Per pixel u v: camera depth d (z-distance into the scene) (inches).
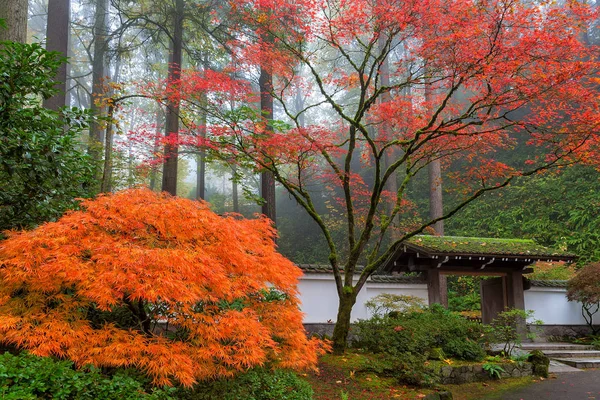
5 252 141.4
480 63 247.9
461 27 245.8
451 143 320.5
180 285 135.9
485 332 331.9
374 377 265.9
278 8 284.2
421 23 261.0
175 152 374.9
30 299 141.3
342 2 278.2
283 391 191.8
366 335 312.7
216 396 167.8
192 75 291.4
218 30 464.4
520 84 243.6
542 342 407.2
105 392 134.4
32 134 189.6
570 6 233.0
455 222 688.4
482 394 260.7
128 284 132.4
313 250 853.2
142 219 154.4
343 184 317.4
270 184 439.2
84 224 150.6
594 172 573.0
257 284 169.6
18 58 184.2
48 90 200.1
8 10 259.4
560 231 566.3
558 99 251.9
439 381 273.3
